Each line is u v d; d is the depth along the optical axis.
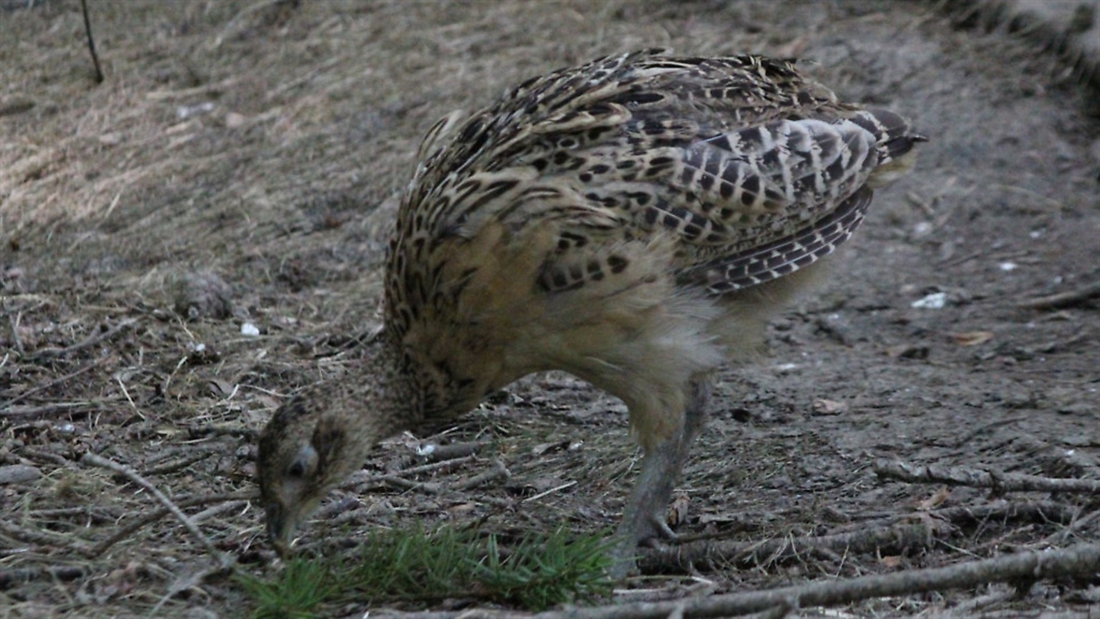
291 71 23.00
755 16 24.28
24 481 12.96
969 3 24.16
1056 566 9.89
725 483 13.77
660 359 11.82
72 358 16.02
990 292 18.56
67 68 23.00
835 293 18.70
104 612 10.38
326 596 10.71
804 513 12.65
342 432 11.68
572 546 11.02
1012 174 20.91
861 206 12.77
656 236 11.61
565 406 15.74
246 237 19.25
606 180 11.60
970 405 15.10
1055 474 13.04
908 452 13.93
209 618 10.27
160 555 11.52
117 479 13.25
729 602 9.58
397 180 20.36
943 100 22.17
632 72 12.50
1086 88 22.38
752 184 11.95
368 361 12.20
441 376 12.05
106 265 18.44
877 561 11.61
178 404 15.10
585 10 24.55
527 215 11.37
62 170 20.62
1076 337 17.34
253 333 16.91
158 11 24.59
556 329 11.65
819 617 10.20
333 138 21.38
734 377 16.44
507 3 24.83
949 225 20.00
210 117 21.91
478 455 14.53
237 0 24.72
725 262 12.04
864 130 12.66
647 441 12.21
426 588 10.99
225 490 13.23
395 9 24.66
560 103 12.20
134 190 20.23
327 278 18.50
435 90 22.30
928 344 17.42
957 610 10.31
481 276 11.46
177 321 17.06
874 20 24.16
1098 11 23.14
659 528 12.39
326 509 12.86
